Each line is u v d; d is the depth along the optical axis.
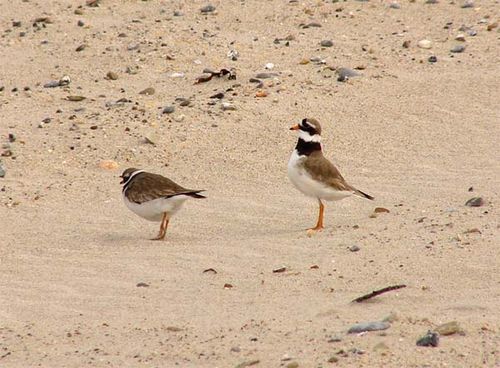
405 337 9.88
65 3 25.17
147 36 22.97
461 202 14.70
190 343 10.30
